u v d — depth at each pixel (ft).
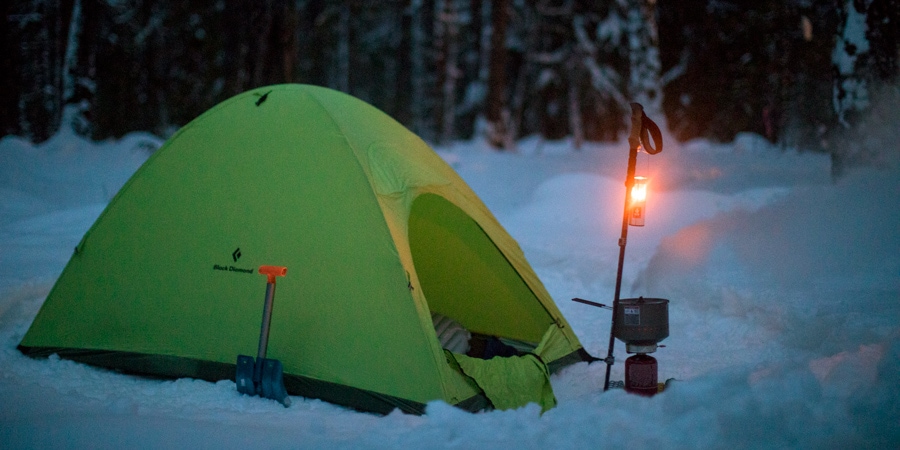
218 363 13.75
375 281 13.16
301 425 11.67
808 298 17.74
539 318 16.40
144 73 73.77
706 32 73.20
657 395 11.19
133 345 14.37
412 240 17.29
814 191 22.79
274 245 13.92
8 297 18.69
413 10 86.07
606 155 59.31
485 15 83.10
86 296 15.08
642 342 12.82
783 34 67.82
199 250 14.48
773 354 15.97
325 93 15.53
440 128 81.20
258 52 43.45
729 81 74.18
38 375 14.02
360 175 13.89
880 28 25.20
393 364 12.67
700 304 19.43
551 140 89.04
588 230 30.19
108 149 48.78
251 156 14.83
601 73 73.41
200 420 11.51
